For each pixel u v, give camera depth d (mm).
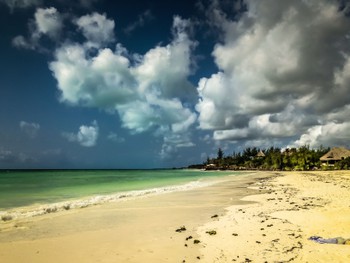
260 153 171000
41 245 10031
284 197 22734
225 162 194375
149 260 8453
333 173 73500
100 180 60250
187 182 50688
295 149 133375
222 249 9320
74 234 11547
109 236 11195
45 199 23812
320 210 15406
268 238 10352
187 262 8258
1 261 8453
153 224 13375
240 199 22500
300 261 8070
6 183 47812
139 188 36469
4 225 13258
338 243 9539
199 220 14156
